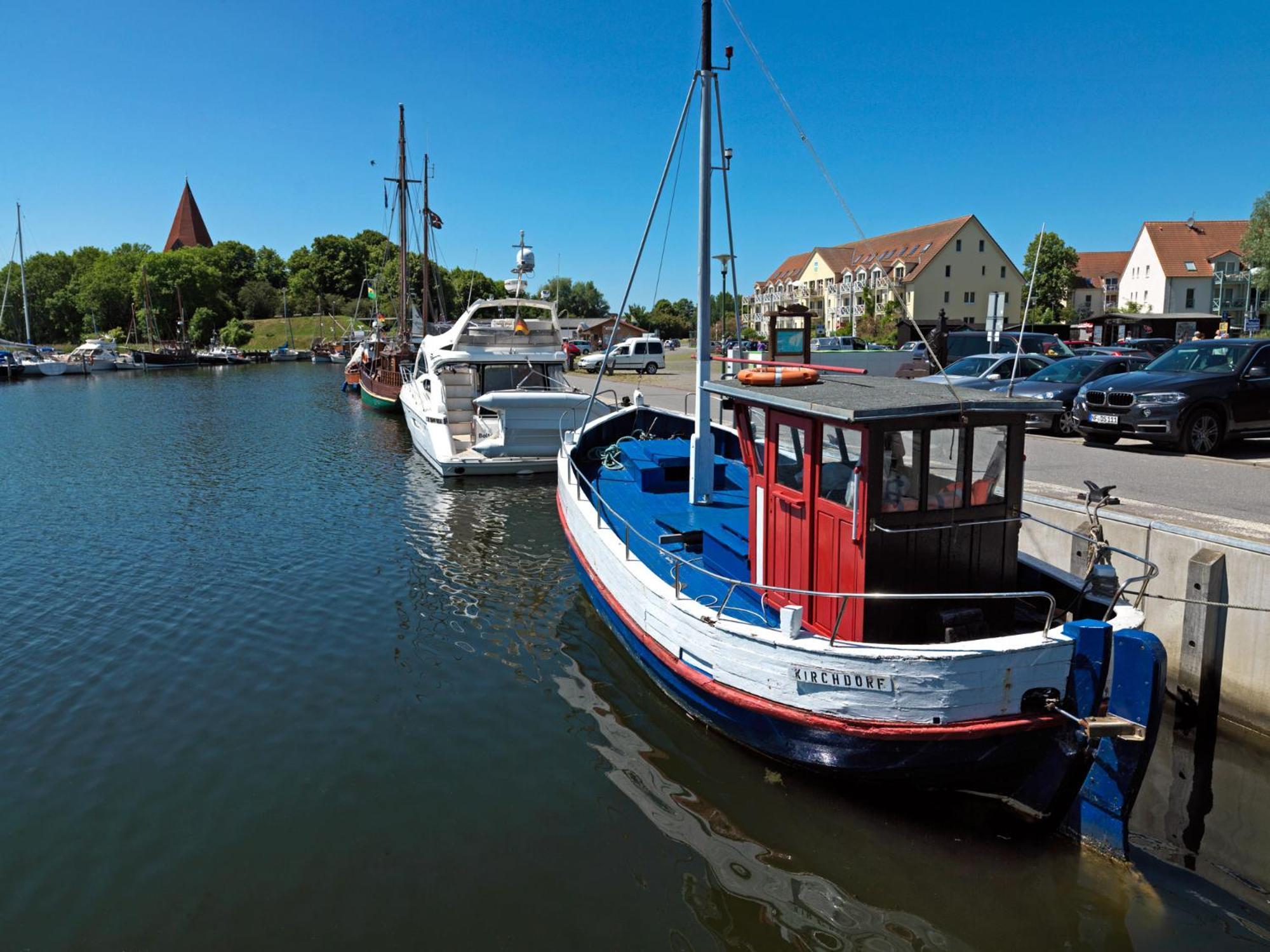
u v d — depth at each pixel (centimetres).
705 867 538
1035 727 516
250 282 12106
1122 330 4581
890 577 558
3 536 1358
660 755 676
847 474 564
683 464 1068
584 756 675
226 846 562
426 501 1608
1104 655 510
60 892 519
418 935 480
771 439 646
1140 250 6644
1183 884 518
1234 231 6506
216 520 1466
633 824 583
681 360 4962
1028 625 603
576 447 1206
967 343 2542
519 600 1041
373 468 2012
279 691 792
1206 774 655
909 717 526
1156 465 1180
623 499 1012
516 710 755
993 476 573
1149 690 491
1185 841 564
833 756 569
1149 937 473
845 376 727
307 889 520
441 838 568
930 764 539
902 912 495
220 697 779
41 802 614
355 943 475
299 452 2297
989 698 514
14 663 854
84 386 5206
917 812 588
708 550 774
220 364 7994
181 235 13900
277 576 1137
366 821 590
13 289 10119
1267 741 674
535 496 1656
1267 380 1274
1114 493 966
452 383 2039
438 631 940
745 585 604
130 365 7069
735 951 465
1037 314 6138
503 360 1972
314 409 3600
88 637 922
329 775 648
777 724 586
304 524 1436
